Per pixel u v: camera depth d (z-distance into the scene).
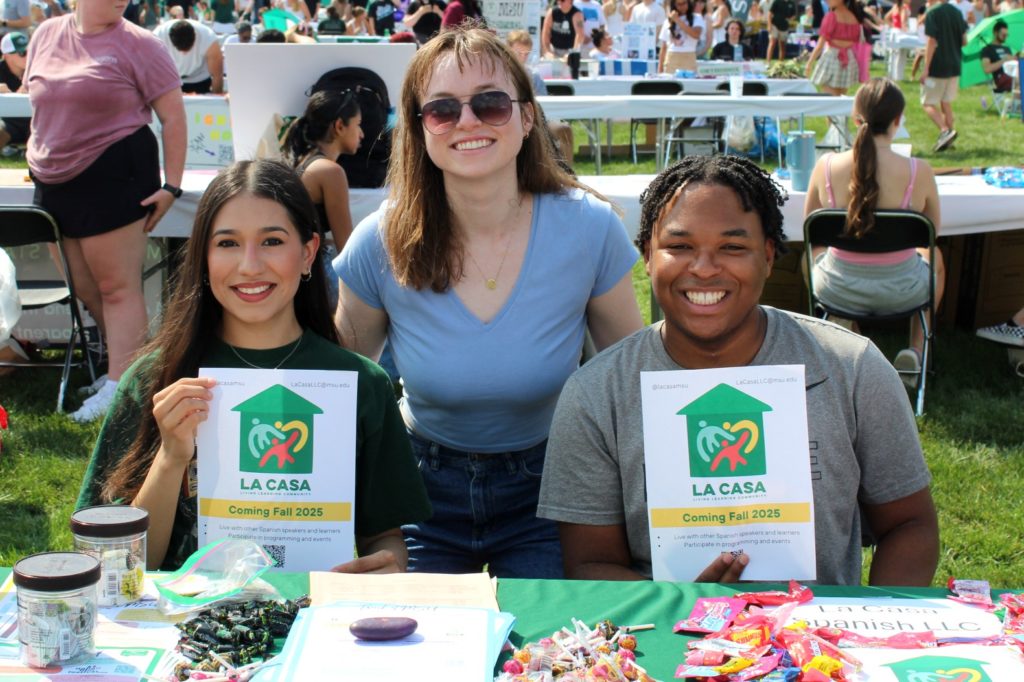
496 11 13.22
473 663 1.62
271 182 2.31
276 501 2.16
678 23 15.23
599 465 2.29
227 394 2.17
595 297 2.80
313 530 2.17
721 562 2.02
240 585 1.88
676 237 2.14
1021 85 15.18
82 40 4.97
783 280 6.42
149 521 2.14
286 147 5.05
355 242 2.75
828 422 2.20
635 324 2.85
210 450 2.17
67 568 1.65
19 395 5.63
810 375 2.22
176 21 10.91
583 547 2.32
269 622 1.77
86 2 4.93
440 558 2.81
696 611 1.83
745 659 1.63
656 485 2.06
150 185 5.15
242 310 2.30
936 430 5.16
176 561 2.31
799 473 2.04
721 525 2.05
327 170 4.80
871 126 5.08
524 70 2.62
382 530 2.46
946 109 12.98
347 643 1.67
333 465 2.17
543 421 2.77
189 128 7.01
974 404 5.47
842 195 5.34
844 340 2.26
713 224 2.12
